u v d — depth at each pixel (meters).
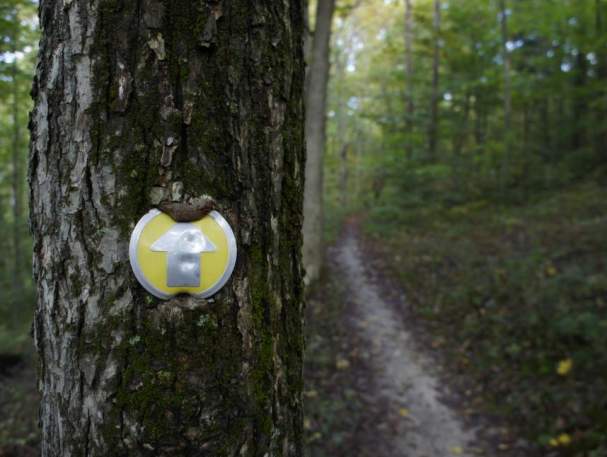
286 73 1.06
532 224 10.85
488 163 16.42
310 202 8.34
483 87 17.19
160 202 0.91
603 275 6.37
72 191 0.92
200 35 0.92
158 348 0.91
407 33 19.06
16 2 5.14
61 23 0.92
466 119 18.66
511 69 18.75
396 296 8.30
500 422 4.33
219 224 0.94
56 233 0.94
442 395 4.96
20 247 10.52
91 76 0.90
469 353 5.72
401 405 4.76
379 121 15.98
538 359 5.00
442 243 11.05
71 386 0.94
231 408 0.95
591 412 3.94
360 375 5.35
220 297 0.95
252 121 0.99
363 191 30.06
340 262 11.35
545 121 19.08
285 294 1.08
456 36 16.94
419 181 15.98
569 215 10.98
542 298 6.17
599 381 4.24
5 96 6.12
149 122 0.90
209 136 0.93
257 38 0.99
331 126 32.59
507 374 5.02
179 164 0.92
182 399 0.90
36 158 0.98
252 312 0.98
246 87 0.98
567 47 17.02
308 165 8.28
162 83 0.90
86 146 0.91
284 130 1.06
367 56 30.02
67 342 0.94
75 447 0.94
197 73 0.92
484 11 16.36
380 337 6.52
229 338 0.95
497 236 10.58
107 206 0.91
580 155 16.12
